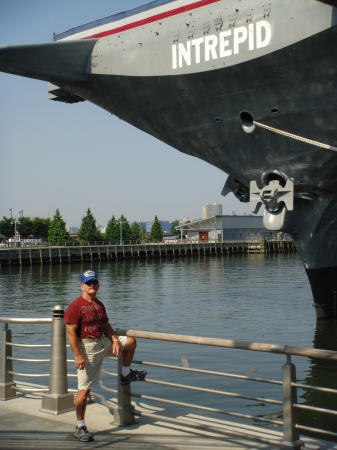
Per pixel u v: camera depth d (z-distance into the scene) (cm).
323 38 793
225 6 891
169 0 973
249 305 2050
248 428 461
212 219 7300
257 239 7269
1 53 957
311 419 744
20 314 1966
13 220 8638
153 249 6338
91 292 444
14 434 448
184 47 930
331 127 906
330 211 1127
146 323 1675
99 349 444
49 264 5378
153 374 998
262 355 1144
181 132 1077
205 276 3606
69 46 1027
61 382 510
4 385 557
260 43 848
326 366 1042
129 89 1039
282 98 902
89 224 8075
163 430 458
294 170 1008
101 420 488
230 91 936
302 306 1980
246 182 1109
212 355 1157
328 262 1293
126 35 1013
